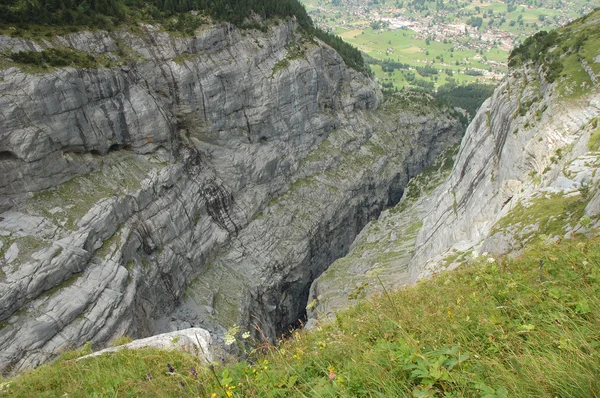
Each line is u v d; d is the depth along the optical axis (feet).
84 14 205.05
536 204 139.85
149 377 37.73
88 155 192.03
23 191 163.63
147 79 225.15
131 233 186.09
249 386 29.17
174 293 209.46
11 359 125.80
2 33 169.27
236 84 270.67
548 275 37.22
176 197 224.74
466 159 271.49
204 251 239.91
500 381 20.42
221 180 271.08
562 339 22.16
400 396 20.66
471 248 188.75
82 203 174.29
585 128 159.12
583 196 117.91
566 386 18.22
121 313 158.92
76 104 181.98
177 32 242.99
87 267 158.30
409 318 35.73
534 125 194.49
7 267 138.41
